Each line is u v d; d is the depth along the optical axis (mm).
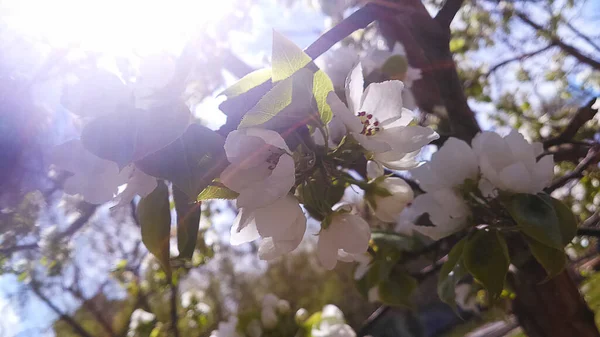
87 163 117
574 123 262
